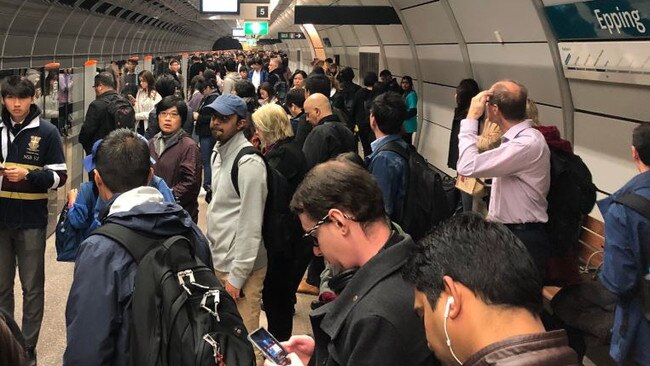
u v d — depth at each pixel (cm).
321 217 167
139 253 207
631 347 256
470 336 110
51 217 682
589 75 403
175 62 1302
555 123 489
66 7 915
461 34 665
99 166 230
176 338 190
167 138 434
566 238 314
